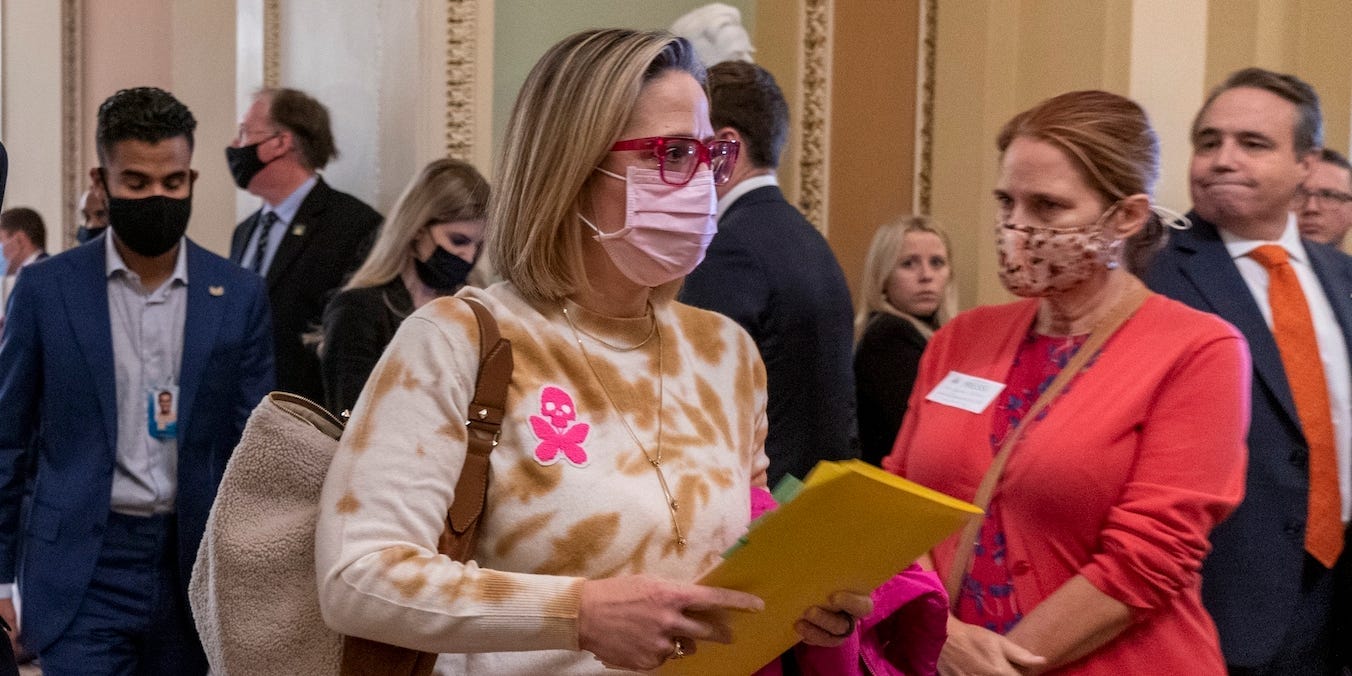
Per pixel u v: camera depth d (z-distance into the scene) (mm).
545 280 2008
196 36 7047
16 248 7215
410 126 5676
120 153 3668
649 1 6086
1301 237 3602
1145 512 2578
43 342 3654
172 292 3854
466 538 1884
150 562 3742
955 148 6074
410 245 4352
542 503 1897
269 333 4020
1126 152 2699
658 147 1981
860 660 2189
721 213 3854
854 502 1743
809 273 3725
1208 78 5758
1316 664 3361
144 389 3771
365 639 1891
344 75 6195
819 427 3697
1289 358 3352
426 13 5566
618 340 2068
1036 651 2592
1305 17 5816
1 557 3643
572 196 1984
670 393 2078
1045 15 5820
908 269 5273
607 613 1791
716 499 2025
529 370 1957
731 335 2240
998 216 2816
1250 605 3191
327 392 4293
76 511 3625
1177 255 3473
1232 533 3215
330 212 5523
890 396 4734
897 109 6230
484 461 1899
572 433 1940
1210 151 3479
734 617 1861
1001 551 2701
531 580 1823
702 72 2092
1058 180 2695
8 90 8500
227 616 1939
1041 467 2656
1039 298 2828
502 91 5770
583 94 1977
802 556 1806
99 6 8336
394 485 1825
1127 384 2666
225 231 7113
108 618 3689
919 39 6152
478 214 4328
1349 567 3363
